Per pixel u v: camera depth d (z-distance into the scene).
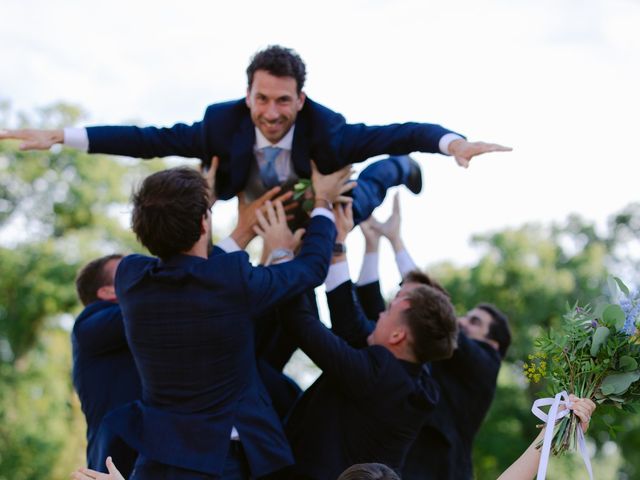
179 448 4.00
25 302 23.92
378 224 5.69
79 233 24.88
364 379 4.46
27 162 25.42
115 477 3.61
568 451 3.86
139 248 25.34
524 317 22.42
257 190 4.88
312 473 4.45
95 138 4.76
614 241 27.70
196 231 4.08
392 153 4.70
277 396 5.02
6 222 25.48
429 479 5.35
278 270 4.27
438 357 4.64
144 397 4.19
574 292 23.28
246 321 4.11
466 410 5.59
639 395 3.94
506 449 20.91
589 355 3.92
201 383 4.06
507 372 21.97
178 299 4.04
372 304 5.56
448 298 5.05
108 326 4.70
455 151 4.42
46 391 23.80
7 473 22.19
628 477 24.14
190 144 4.88
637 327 3.92
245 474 4.14
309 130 4.77
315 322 4.51
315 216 4.66
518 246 23.09
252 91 4.64
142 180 4.18
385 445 4.55
